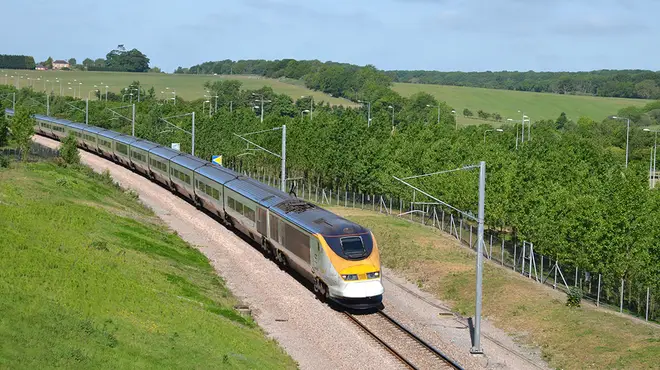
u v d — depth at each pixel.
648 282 41.62
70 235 43.47
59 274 33.41
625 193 46.53
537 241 49.75
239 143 98.38
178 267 43.72
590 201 45.88
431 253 52.72
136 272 38.75
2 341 24.14
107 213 54.16
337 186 85.69
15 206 47.78
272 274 44.72
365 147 76.62
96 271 35.91
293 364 30.59
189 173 67.00
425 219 71.00
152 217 60.81
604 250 43.66
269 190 52.12
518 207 54.31
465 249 56.06
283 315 37.47
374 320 37.19
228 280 43.81
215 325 32.56
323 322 36.00
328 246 37.91
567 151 72.94
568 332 36.09
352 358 31.61
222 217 58.81
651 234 43.00
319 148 83.06
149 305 32.75
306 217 42.06
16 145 96.31
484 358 33.50
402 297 43.06
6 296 28.45
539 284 44.84
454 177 62.12
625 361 32.03
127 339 27.80
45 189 58.28
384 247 54.97
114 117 137.62
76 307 29.67
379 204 81.00
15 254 34.75
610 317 37.59
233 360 28.27
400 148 75.88
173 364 26.41
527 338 36.69
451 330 37.78
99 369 24.14
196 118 111.75
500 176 59.22
